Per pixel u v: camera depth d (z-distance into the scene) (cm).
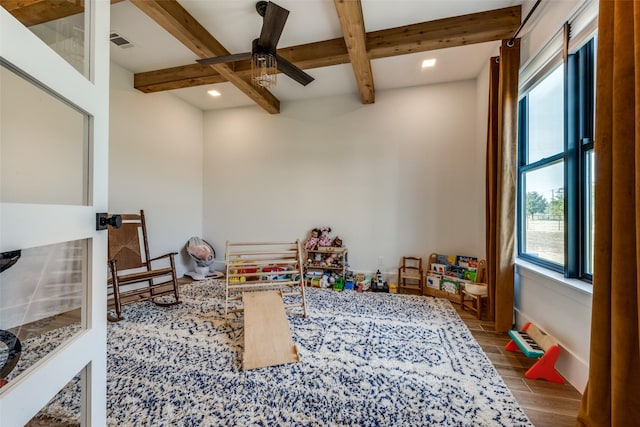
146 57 281
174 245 374
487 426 123
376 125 354
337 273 356
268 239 399
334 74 314
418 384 151
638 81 86
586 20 153
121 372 161
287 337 191
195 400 138
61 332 72
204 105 407
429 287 314
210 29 232
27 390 59
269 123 397
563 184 184
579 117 165
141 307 265
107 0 89
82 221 76
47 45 65
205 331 214
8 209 54
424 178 338
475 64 288
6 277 60
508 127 213
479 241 305
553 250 196
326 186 375
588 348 143
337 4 181
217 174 419
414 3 203
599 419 109
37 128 66
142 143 326
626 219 96
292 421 125
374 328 221
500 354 185
